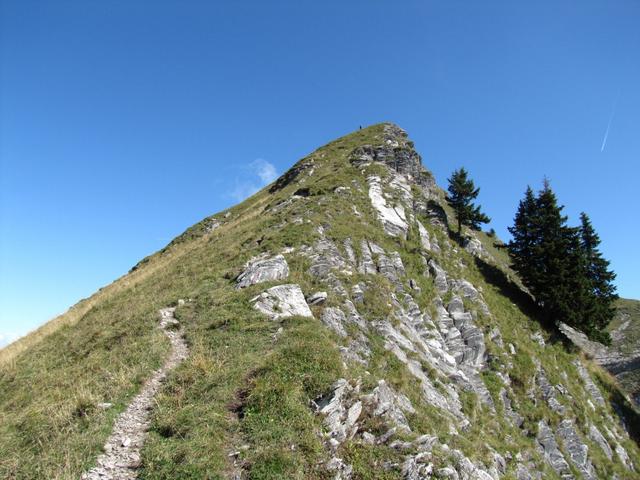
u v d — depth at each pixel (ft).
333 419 47.80
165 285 100.58
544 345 132.26
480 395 95.04
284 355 55.88
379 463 45.85
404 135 238.48
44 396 55.88
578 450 99.45
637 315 249.96
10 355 86.43
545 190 168.45
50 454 41.19
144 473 38.37
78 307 132.67
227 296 80.84
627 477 102.58
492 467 63.93
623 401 134.21
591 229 182.39
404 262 124.98
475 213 175.01
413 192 178.50
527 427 97.45
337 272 94.79
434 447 51.80
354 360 67.82
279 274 87.97
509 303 143.95
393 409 56.75
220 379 52.54
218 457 40.11
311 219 119.55
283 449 41.52
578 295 146.72
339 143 229.45
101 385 53.98
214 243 132.16
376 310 88.17
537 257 155.94
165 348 63.77
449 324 111.65
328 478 41.22
